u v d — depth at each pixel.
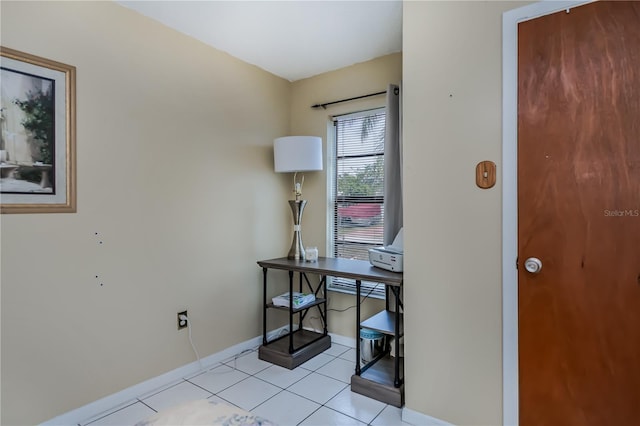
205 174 2.61
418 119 1.85
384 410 2.02
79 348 1.92
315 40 2.56
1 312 1.66
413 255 1.88
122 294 2.12
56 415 1.83
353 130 3.08
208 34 2.47
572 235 1.47
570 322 1.48
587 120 1.43
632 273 1.37
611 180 1.40
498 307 1.64
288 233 3.34
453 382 1.77
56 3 1.84
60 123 1.85
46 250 1.81
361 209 3.03
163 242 2.34
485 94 1.66
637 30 1.35
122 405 2.07
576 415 1.48
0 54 1.65
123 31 2.12
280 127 3.26
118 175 2.10
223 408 1.23
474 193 1.69
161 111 2.32
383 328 2.24
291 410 2.02
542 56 1.52
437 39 1.79
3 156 1.67
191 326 2.50
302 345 2.77
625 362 1.39
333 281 3.15
